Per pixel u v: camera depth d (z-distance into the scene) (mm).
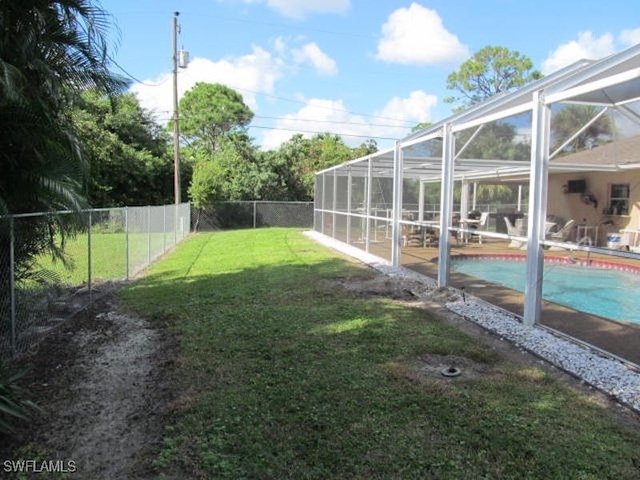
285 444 2980
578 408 3490
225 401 3605
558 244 5289
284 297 7289
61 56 4809
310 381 3979
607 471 2688
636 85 5945
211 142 45250
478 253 13359
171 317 6180
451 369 4246
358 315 6191
